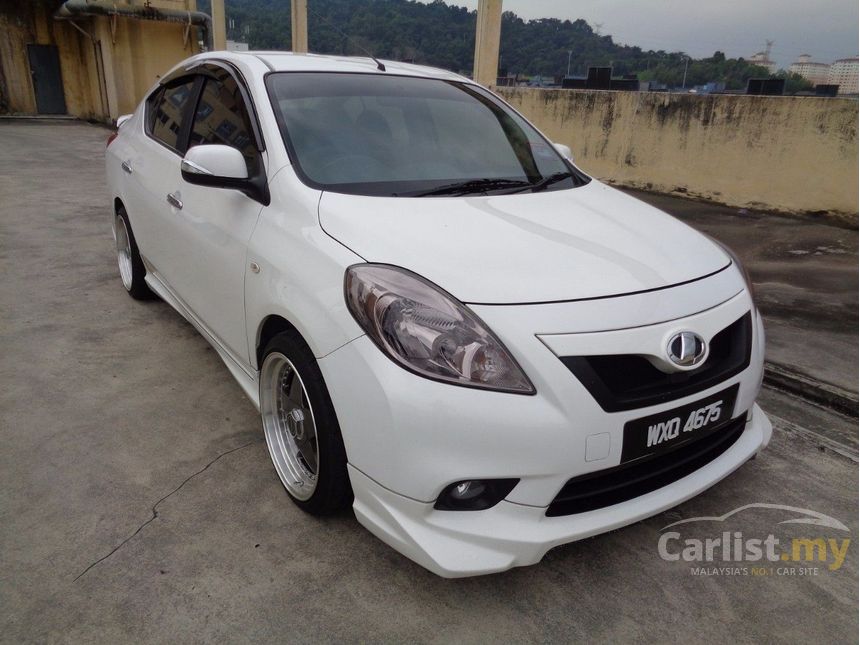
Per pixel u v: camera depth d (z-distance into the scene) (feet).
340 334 6.35
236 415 9.99
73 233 19.97
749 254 20.10
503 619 6.56
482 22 35.86
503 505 6.08
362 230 6.98
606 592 6.98
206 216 9.27
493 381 5.84
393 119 9.46
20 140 43.47
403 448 5.93
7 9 58.39
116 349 12.04
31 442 9.04
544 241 7.11
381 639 6.24
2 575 6.74
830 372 12.06
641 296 6.50
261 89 9.11
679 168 28.71
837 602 7.00
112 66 52.11
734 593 7.06
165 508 7.86
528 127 11.06
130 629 6.19
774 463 9.49
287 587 6.78
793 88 32.83
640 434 6.19
